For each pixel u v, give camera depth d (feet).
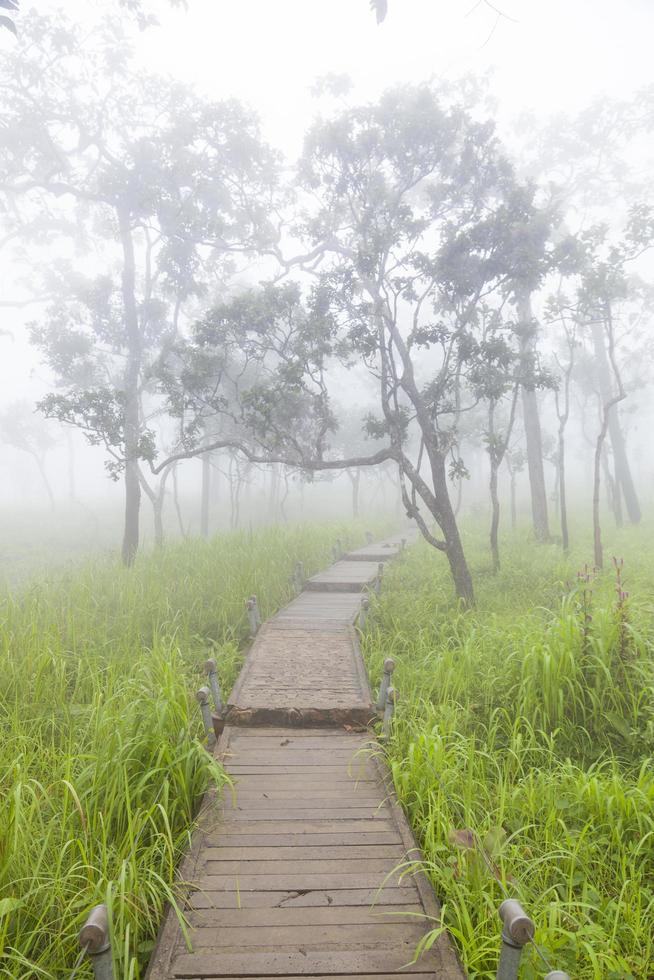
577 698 21.68
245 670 27.20
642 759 19.36
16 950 10.71
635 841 15.30
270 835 15.25
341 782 18.29
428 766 16.70
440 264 42.42
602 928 12.49
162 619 33.78
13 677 22.24
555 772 18.37
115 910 11.72
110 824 14.12
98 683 21.35
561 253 43.73
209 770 16.80
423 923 12.09
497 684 23.88
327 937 11.64
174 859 14.49
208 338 50.47
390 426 44.34
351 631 34.53
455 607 39.04
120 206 64.95
